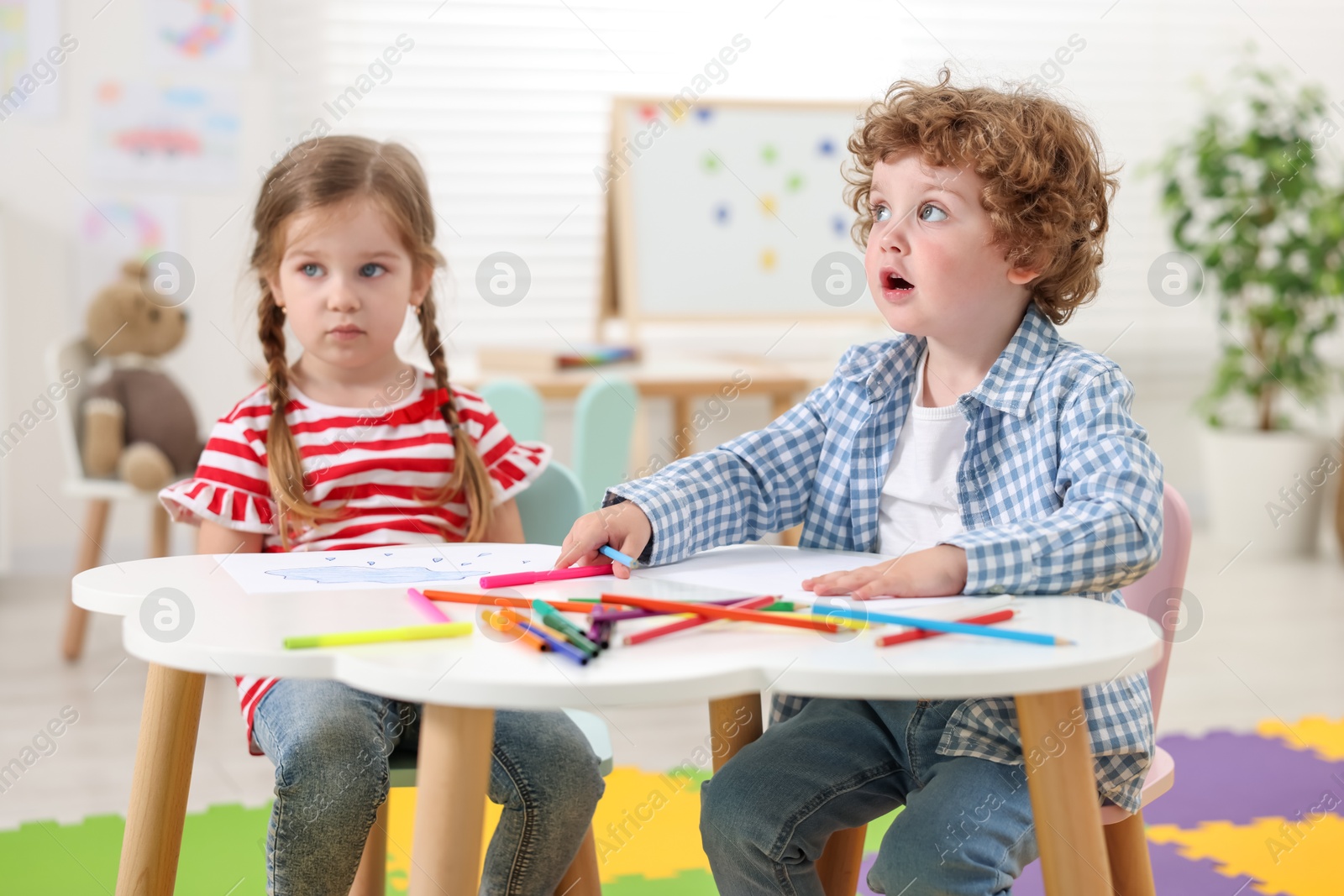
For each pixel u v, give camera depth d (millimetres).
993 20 4523
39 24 3781
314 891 1175
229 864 1830
